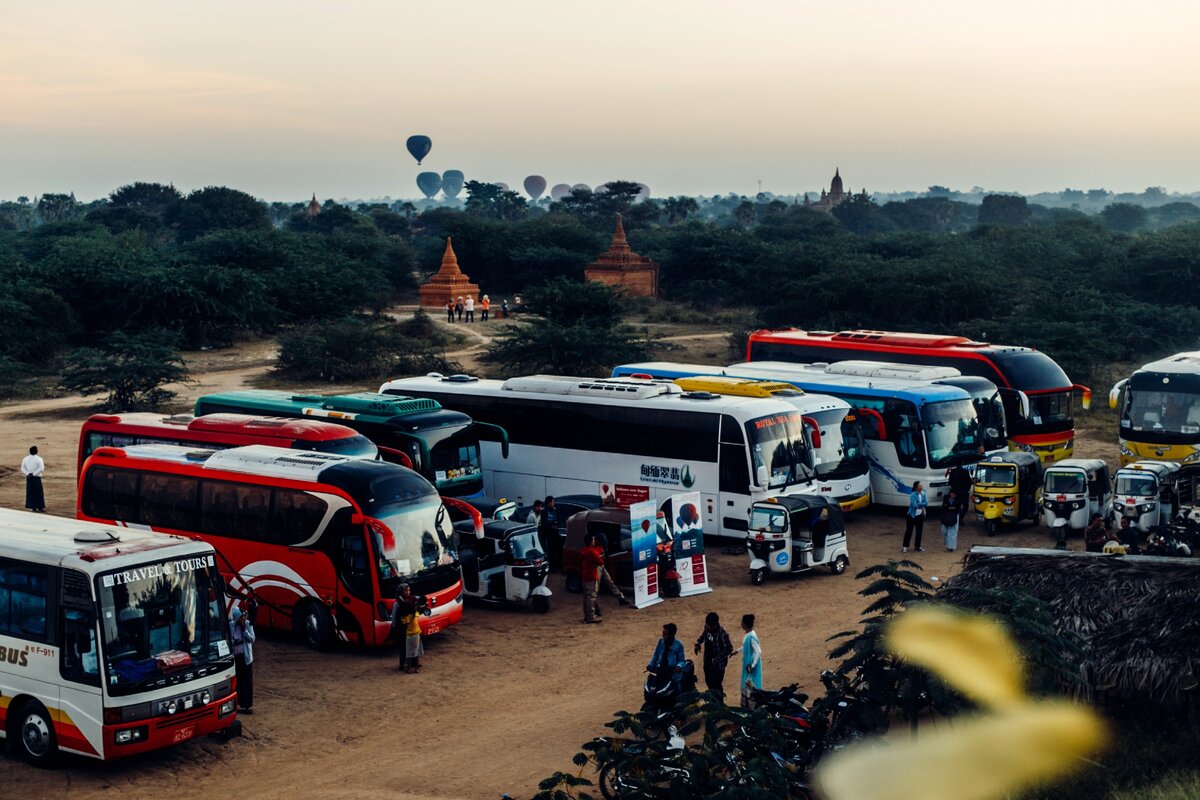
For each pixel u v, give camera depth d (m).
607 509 25.31
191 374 59.28
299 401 30.48
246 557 22.36
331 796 15.21
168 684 15.91
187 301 68.38
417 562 21.34
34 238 116.69
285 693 19.23
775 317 77.12
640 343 65.06
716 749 13.52
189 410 48.62
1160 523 27.36
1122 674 15.17
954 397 32.22
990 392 33.97
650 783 13.11
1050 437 36.00
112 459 24.53
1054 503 28.27
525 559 23.80
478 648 21.56
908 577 15.20
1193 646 14.95
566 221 123.62
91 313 68.56
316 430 25.31
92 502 24.62
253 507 22.30
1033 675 14.18
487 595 24.08
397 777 15.82
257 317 73.50
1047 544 28.50
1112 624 15.64
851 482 31.00
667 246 104.31
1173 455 32.44
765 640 21.59
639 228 175.38
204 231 156.75
